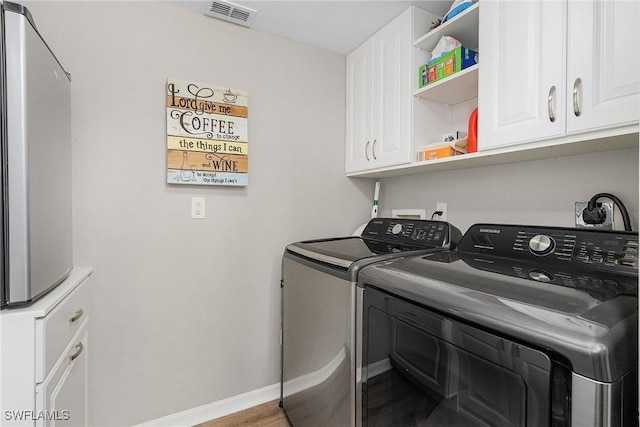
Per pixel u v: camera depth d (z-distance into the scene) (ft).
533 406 1.91
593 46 3.01
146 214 5.16
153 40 5.18
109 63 4.87
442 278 2.78
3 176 2.62
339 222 7.07
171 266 5.37
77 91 4.68
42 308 2.73
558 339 1.81
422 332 2.73
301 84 6.56
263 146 6.17
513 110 3.71
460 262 3.47
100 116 4.83
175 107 5.26
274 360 6.31
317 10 5.41
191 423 5.55
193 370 5.57
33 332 2.68
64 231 3.93
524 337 1.97
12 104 2.64
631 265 2.80
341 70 7.07
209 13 5.51
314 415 4.59
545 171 4.48
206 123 5.50
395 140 5.58
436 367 2.59
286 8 5.37
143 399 5.18
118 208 4.96
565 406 1.79
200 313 5.61
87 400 4.57
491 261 3.56
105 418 4.91
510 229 3.95
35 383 2.68
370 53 6.25
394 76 5.60
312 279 4.65
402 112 5.43
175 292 5.41
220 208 5.77
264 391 6.22
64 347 3.34
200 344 5.63
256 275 6.12
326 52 6.86
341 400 3.90
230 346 5.89
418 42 5.17
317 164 6.79
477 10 4.26
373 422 3.38
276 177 6.32
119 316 4.99
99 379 4.86
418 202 6.56
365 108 6.40
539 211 4.54
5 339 2.58
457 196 5.75
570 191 4.19
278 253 6.35
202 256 5.62
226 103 5.67
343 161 7.11
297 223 6.55
